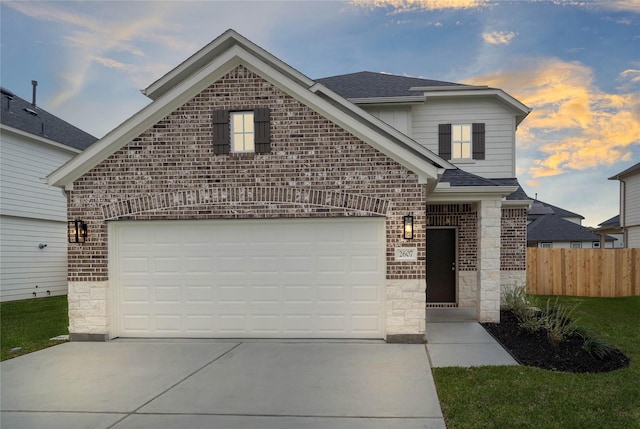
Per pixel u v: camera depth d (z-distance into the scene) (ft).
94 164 25.99
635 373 18.56
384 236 25.11
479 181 30.45
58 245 56.80
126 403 16.06
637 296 45.96
